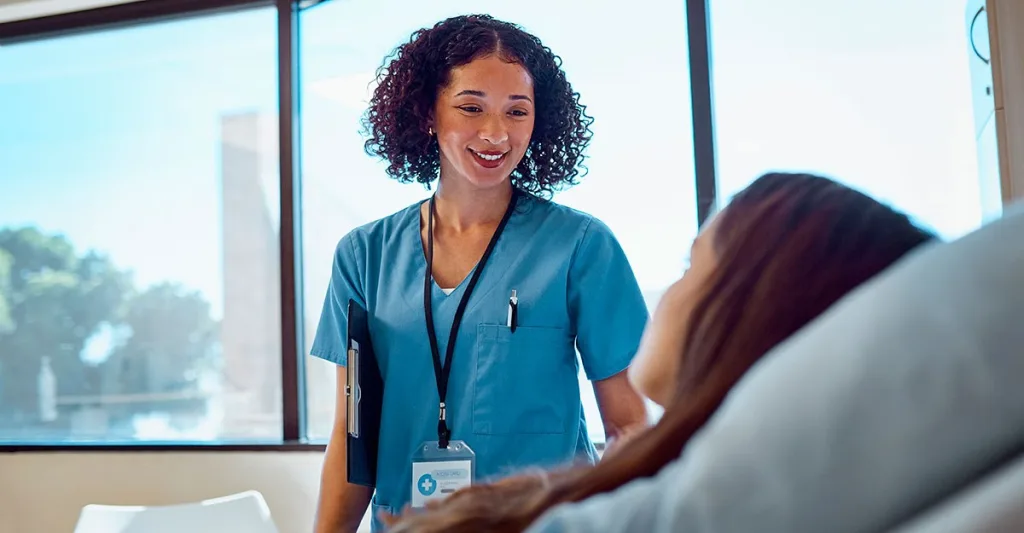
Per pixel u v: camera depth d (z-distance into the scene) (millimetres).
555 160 1754
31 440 3373
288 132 3088
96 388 3322
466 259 1696
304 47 3117
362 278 1744
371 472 1637
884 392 234
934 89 2389
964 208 2350
